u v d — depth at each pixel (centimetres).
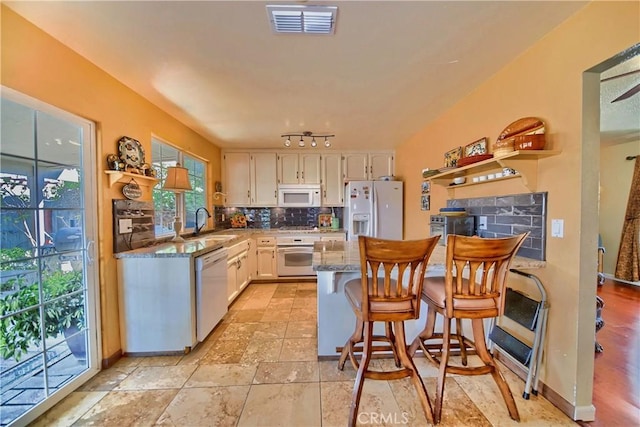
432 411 152
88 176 194
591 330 151
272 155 466
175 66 197
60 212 175
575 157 151
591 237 149
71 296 182
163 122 284
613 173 429
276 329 273
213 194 429
